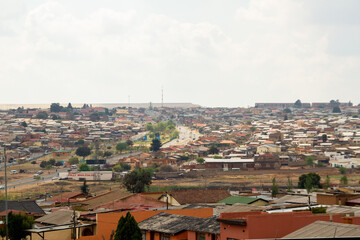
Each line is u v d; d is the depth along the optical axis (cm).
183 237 5300
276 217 4356
